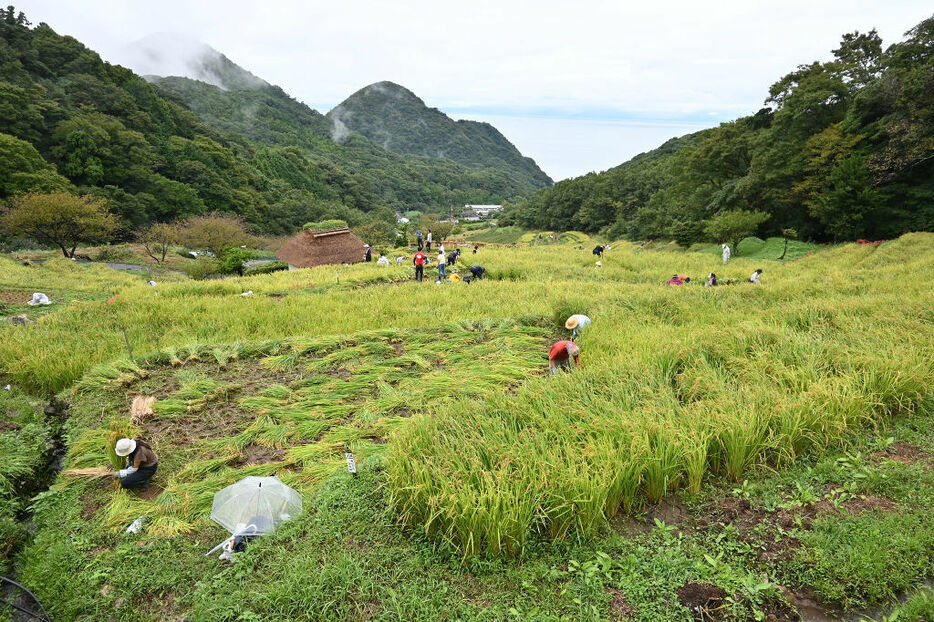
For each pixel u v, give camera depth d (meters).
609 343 10.27
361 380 9.65
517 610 3.99
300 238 35.84
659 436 5.45
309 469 6.55
